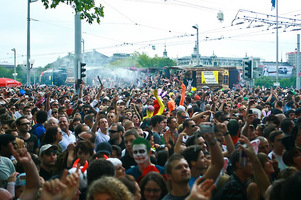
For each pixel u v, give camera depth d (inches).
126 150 301.4
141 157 231.8
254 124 390.6
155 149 324.2
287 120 319.3
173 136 347.9
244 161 189.3
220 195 188.7
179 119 414.6
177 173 185.5
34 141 361.7
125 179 194.9
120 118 506.3
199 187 137.4
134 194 192.2
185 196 187.0
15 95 890.7
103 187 145.7
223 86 1800.0
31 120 481.4
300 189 135.3
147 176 205.6
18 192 222.2
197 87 1779.0
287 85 3280.0
